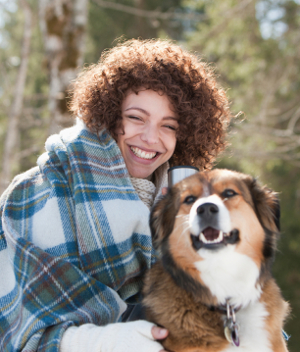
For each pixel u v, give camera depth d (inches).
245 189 90.0
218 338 77.5
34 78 555.2
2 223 89.8
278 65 378.0
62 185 89.7
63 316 78.7
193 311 80.2
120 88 99.1
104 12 483.8
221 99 117.0
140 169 106.5
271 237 89.7
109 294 85.2
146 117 101.3
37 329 77.7
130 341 72.4
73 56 222.1
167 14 328.8
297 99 401.1
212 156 118.8
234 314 81.2
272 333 82.3
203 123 109.2
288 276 422.3
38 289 81.1
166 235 91.0
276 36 384.2
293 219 403.5
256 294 84.0
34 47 537.3
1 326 85.7
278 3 406.3
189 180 91.4
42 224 86.3
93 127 97.3
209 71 120.0
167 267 86.9
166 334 76.2
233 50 381.4
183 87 105.7
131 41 121.7
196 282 82.8
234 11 340.8
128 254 90.1
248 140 337.7
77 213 86.1
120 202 90.0
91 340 73.2
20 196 92.4
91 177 89.8
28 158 513.0
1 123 391.5
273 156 310.0
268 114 374.9
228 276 82.8
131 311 96.3
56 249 85.2
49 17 224.1
